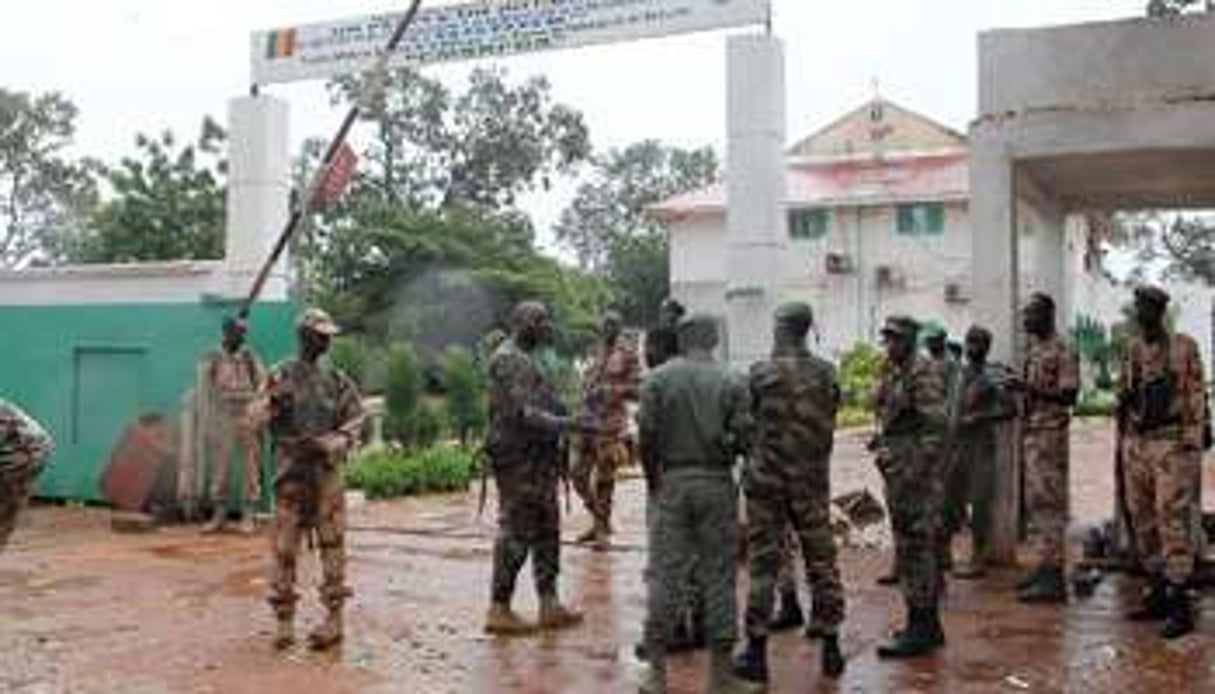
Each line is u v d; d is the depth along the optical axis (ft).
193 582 34.27
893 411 25.90
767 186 39.40
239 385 43.70
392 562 37.27
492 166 169.48
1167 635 27.02
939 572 27.40
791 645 26.63
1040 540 30.91
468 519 46.21
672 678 24.12
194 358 46.70
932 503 25.73
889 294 129.29
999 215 35.76
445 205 160.66
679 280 137.28
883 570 34.88
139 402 48.03
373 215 129.08
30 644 27.17
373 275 125.59
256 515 44.37
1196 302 114.93
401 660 25.61
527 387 27.37
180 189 122.62
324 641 26.63
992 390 33.17
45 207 176.35
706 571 22.61
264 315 45.11
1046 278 44.39
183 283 48.75
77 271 50.80
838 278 131.03
